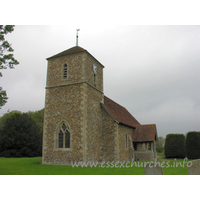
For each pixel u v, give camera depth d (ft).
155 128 85.56
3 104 47.75
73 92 64.75
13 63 48.37
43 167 54.13
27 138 117.70
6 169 50.21
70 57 68.13
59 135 64.39
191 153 79.05
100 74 77.77
